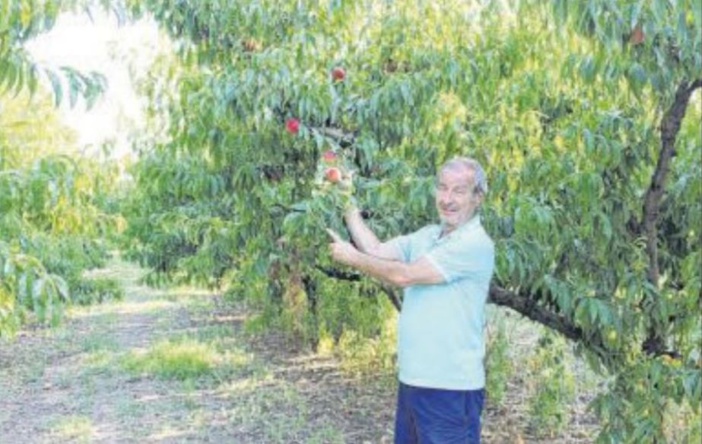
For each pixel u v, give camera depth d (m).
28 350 9.36
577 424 5.61
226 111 3.53
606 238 3.27
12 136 3.77
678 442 3.65
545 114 3.56
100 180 3.41
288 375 7.70
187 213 6.94
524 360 6.69
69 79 2.42
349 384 7.31
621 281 3.47
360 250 3.15
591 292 3.55
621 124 3.05
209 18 4.14
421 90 3.55
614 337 3.58
